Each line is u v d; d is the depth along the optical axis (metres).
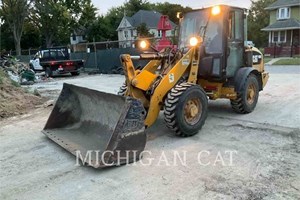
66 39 43.16
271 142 4.30
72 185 3.30
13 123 6.01
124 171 3.57
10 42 43.16
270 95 7.71
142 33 40.53
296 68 14.65
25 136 5.08
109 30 46.28
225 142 4.37
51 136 4.66
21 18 36.12
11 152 4.35
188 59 4.72
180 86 4.52
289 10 27.62
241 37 5.71
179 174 3.43
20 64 19.50
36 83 13.35
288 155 3.83
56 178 3.47
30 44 45.00
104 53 16.59
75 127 4.84
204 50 5.20
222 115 5.84
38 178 3.49
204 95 4.71
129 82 4.27
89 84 11.70
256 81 6.00
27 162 3.96
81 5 42.22
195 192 3.03
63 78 15.34
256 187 3.08
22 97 7.97
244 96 5.64
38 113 6.79
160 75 4.59
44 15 38.84
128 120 3.70
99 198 3.02
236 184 3.15
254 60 6.25
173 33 5.97
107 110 4.27
